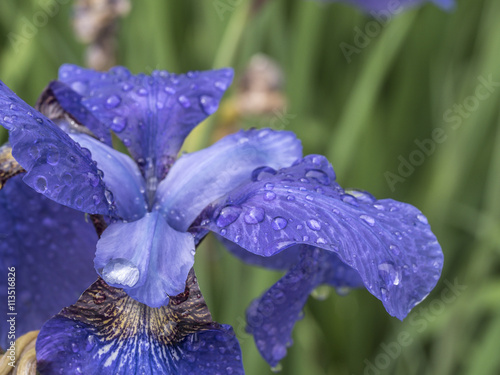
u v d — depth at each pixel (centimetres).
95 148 18
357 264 16
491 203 37
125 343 16
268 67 31
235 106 31
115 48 29
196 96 19
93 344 15
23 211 18
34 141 15
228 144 19
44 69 36
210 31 38
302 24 37
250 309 17
